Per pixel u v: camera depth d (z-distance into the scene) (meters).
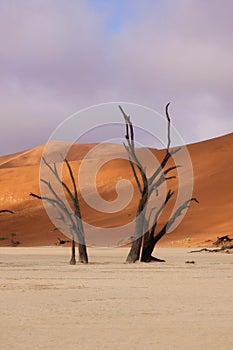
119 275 26.97
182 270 30.48
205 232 79.88
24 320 13.11
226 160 112.38
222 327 12.01
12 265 35.88
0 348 9.86
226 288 20.61
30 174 133.12
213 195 96.44
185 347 9.88
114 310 14.75
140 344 10.18
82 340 10.58
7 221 113.50
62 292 19.33
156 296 17.97
